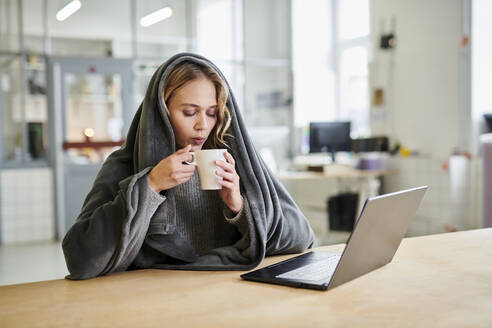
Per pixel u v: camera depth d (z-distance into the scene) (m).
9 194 5.75
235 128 1.27
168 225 1.20
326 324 0.76
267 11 7.18
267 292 0.94
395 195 1.02
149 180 1.11
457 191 5.00
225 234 1.35
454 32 5.11
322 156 6.70
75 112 6.01
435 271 1.07
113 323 0.78
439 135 5.33
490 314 0.80
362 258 1.00
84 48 6.20
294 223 1.32
